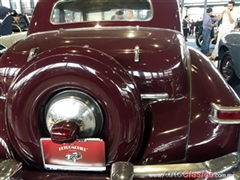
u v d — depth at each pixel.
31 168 1.24
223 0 16.31
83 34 1.50
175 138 1.19
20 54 1.33
